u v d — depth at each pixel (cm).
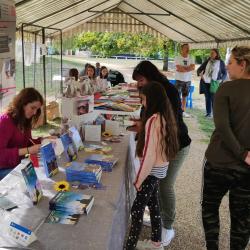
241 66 203
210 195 228
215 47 971
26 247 138
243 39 743
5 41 327
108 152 269
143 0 923
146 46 2870
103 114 376
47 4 537
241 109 204
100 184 206
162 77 248
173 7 857
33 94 271
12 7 342
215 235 234
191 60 893
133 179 305
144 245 261
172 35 1318
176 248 277
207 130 727
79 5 711
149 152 214
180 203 360
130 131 345
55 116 748
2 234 146
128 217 261
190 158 523
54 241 144
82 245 142
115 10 1251
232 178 216
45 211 169
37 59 708
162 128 215
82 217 165
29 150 261
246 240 230
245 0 521
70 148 246
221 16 699
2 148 259
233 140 202
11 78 348
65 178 214
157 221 250
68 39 1492
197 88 1609
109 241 151
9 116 268
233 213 226
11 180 206
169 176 264
